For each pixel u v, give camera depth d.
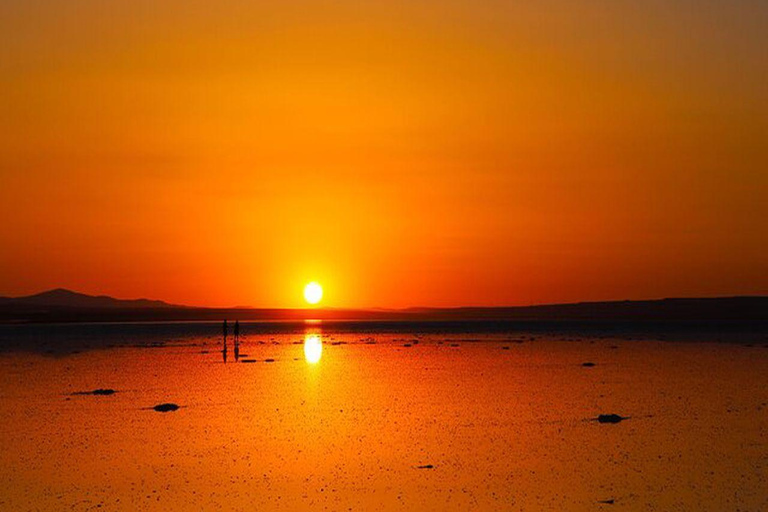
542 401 46.31
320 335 144.50
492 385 54.47
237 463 30.89
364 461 31.11
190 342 115.38
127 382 57.56
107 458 31.70
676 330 165.25
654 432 36.34
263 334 150.38
